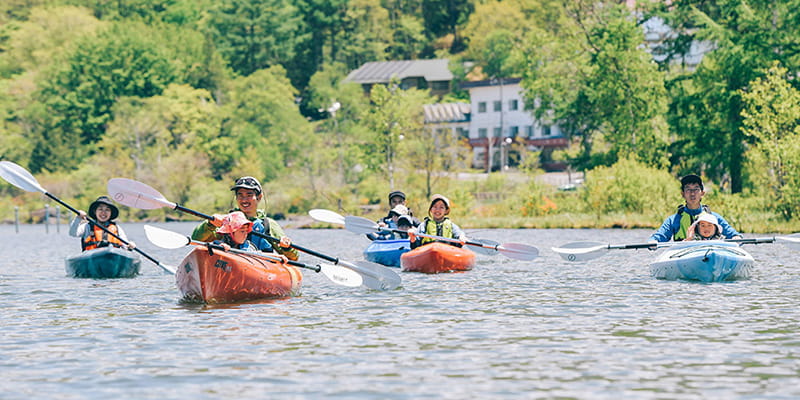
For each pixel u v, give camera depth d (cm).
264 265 1972
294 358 1316
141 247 4706
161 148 12862
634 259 3136
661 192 6762
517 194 8781
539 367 1249
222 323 1642
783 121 5716
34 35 16825
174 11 19850
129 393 1116
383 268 2162
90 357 1332
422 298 2012
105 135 13875
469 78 18225
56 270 2955
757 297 1980
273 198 10931
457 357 1320
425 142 9444
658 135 8412
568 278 2467
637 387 1131
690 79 8525
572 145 12962
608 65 8562
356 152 12206
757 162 5984
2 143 13875
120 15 19250
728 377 1181
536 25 17112
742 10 7719
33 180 2466
